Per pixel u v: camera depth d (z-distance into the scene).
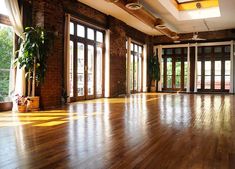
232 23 11.91
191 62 14.42
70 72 8.16
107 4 8.74
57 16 6.94
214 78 13.88
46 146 2.95
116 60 10.75
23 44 5.85
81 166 2.31
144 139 3.32
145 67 14.16
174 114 5.62
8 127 4.03
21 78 6.06
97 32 9.76
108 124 4.34
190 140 3.28
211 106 7.28
